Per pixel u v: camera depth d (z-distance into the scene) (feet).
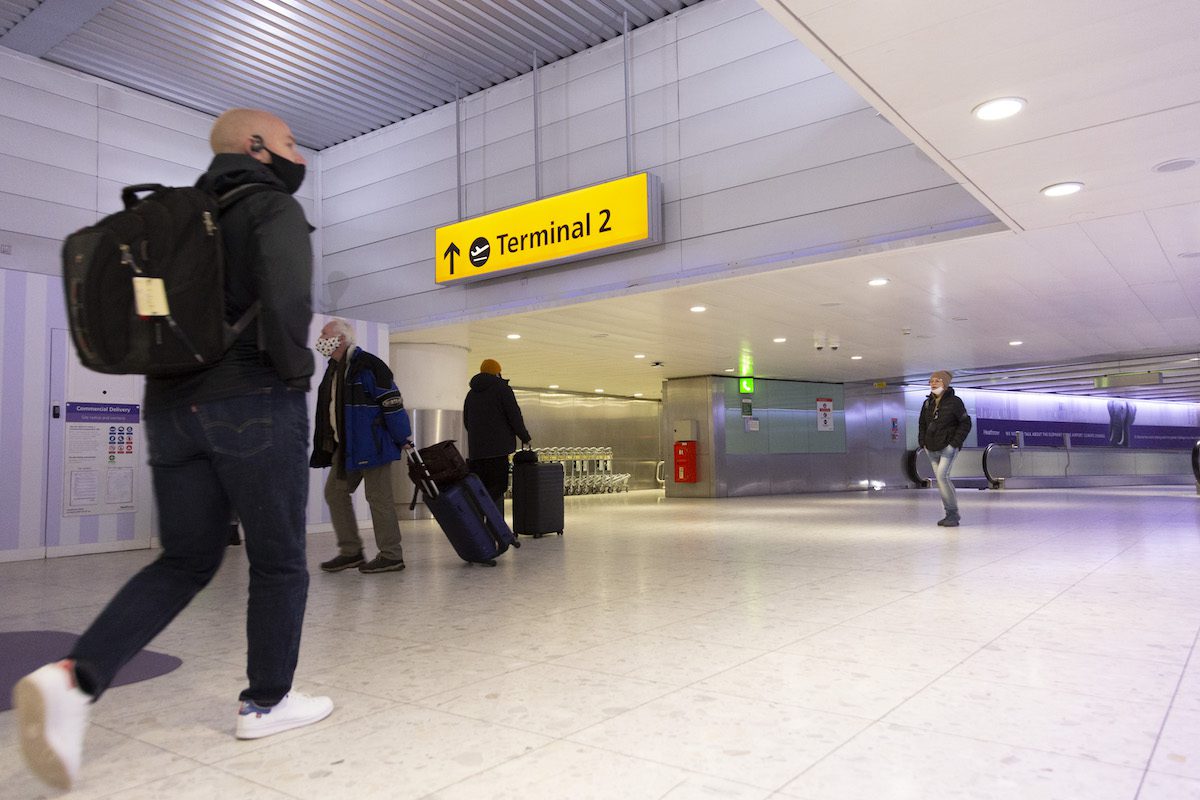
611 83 31.96
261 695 8.06
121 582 19.57
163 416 7.52
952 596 15.28
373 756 7.43
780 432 65.41
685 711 8.63
